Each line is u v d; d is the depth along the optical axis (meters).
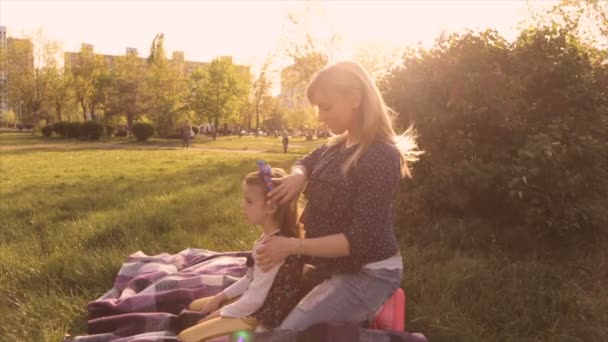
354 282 2.72
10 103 65.75
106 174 14.07
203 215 7.15
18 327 3.70
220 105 58.56
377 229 2.60
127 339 3.10
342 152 2.79
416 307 3.86
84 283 4.59
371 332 2.73
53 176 13.73
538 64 6.21
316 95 2.70
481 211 5.99
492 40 6.47
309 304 2.76
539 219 5.25
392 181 2.61
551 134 5.61
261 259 2.61
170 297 3.78
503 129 6.01
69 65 64.38
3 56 62.41
